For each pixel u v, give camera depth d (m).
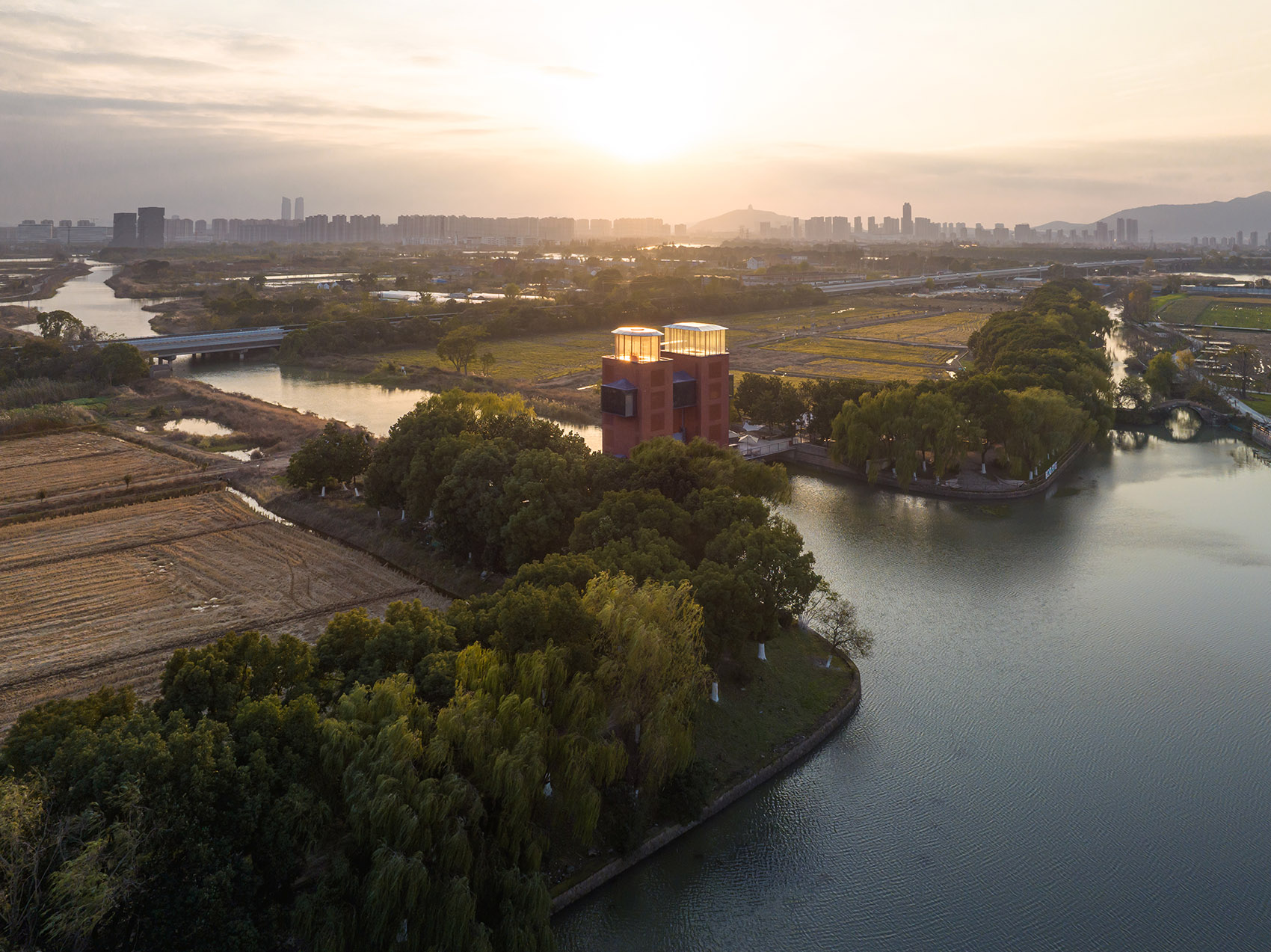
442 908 48.47
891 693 84.56
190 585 99.75
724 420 142.75
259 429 175.38
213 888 44.28
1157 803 69.69
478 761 53.59
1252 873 62.47
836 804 69.50
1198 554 118.62
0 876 40.81
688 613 68.12
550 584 73.06
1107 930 57.69
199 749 47.28
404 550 108.88
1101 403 182.62
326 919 47.03
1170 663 90.00
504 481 100.50
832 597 88.56
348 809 49.53
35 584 99.19
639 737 63.94
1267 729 79.00
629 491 95.56
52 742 47.72
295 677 59.03
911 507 138.38
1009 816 68.25
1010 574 111.56
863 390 166.25
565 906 58.12
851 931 57.66
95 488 135.12
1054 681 86.69
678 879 61.56
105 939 42.78
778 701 79.00
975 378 155.12
